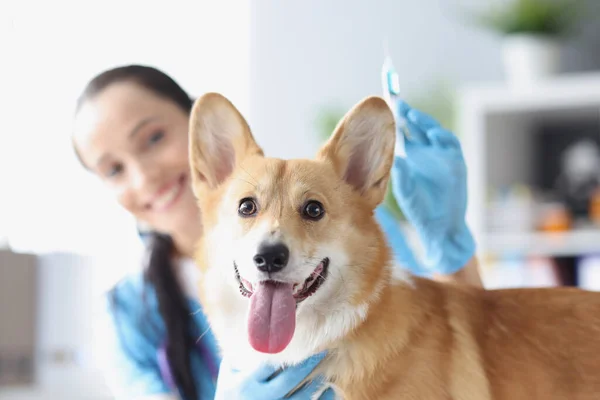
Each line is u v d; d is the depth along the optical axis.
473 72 4.23
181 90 2.11
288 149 4.61
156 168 1.99
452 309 1.56
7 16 3.77
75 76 3.87
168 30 4.19
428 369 1.45
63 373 3.57
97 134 1.97
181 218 2.03
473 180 3.67
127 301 2.08
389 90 1.82
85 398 3.18
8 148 3.79
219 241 1.57
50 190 3.83
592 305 1.56
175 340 1.97
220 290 1.56
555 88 3.55
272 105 4.64
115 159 2.01
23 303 3.63
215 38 4.42
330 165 1.59
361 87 4.48
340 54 4.52
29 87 3.81
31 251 3.81
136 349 2.06
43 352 3.67
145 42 4.11
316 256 1.47
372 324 1.48
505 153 3.89
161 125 2.00
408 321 1.48
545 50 3.69
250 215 1.53
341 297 1.49
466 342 1.52
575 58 3.94
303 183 1.53
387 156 1.57
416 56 4.35
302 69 4.59
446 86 4.24
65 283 3.73
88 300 3.70
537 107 3.64
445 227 1.83
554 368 1.49
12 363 3.56
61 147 3.84
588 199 3.83
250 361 1.54
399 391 1.44
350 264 1.50
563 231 3.59
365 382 1.45
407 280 1.58
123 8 4.03
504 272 3.60
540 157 4.07
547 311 1.56
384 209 2.10
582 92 3.50
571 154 3.98
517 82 3.76
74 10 3.91
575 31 3.90
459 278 1.87
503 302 1.60
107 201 3.79
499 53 4.18
